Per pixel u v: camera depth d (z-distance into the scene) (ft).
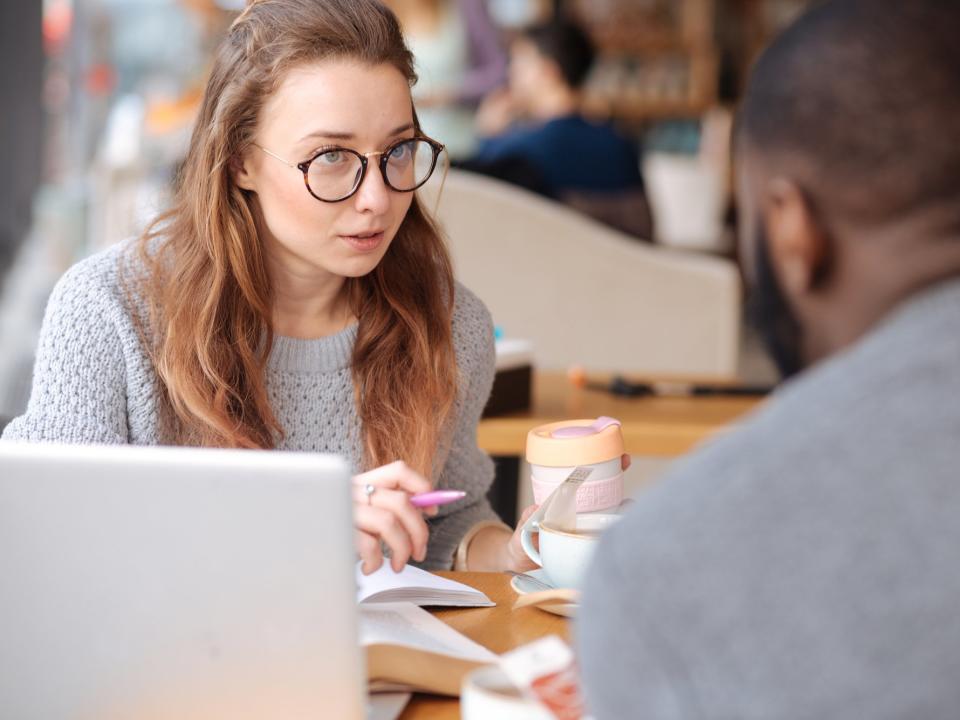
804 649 2.12
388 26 4.83
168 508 2.89
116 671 3.01
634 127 27.99
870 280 2.35
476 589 4.36
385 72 4.77
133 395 5.03
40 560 2.96
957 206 2.27
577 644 2.41
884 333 2.30
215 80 4.97
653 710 2.21
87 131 23.59
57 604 2.98
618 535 2.31
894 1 2.35
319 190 4.75
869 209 2.31
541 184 12.81
